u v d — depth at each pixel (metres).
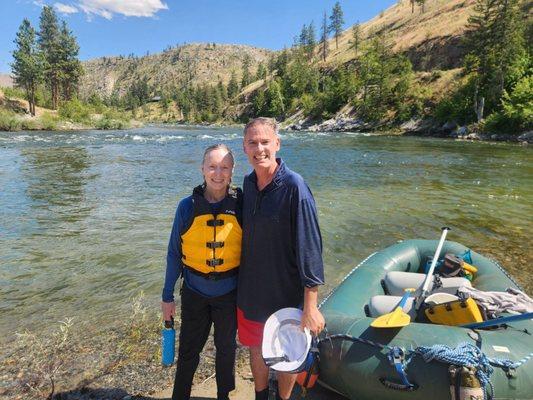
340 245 6.65
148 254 6.10
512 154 20.47
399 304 3.07
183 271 2.61
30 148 21.70
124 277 5.29
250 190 2.33
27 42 54.97
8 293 4.82
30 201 9.47
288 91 85.00
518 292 3.25
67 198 9.81
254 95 107.75
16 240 6.72
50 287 4.99
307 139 32.09
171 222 7.80
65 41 68.38
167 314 2.61
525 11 49.00
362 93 58.03
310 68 88.69
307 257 2.16
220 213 2.41
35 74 55.28
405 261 4.40
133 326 4.00
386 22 96.12
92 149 21.70
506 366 2.33
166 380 3.13
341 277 5.39
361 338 2.61
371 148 23.75
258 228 2.27
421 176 13.65
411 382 2.35
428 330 2.55
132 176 13.05
